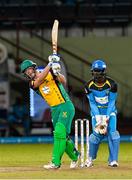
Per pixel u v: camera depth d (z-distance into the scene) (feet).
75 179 91.45
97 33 258.16
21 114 229.86
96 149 111.96
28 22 255.70
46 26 256.32
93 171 103.55
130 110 251.39
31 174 99.55
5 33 255.50
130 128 239.30
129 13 255.29
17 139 220.23
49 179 91.45
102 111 110.32
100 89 109.29
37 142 220.23
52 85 106.22
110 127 110.11
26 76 108.47
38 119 224.12
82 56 256.11
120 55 256.52
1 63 231.30
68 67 253.03
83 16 253.44
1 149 184.85
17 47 235.20
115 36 257.14
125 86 254.47
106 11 255.09
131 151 170.09
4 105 231.30
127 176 96.02
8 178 93.35
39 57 236.63
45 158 146.10
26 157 150.00
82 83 242.78
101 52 256.73
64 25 257.34
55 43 108.37
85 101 220.64
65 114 106.52
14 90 238.48
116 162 110.42
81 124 111.96
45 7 254.06
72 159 108.88
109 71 256.11
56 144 106.22
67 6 254.47
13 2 257.75
